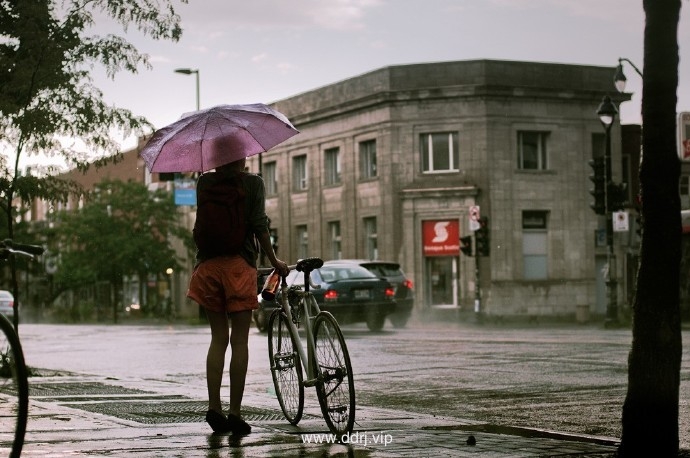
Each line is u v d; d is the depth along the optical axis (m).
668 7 5.88
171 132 7.64
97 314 61.44
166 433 7.16
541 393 11.23
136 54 14.02
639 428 5.96
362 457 6.11
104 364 16.98
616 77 30.66
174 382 12.27
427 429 7.62
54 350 21.23
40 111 13.52
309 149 48.44
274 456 6.11
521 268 42.09
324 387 7.18
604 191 31.86
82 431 7.21
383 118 43.38
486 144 41.88
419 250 42.50
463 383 12.46
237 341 7.35
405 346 19.38
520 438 7.06
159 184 62.31
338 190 46.38
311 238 48.31
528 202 42.38
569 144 43.16
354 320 26.70
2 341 5.31
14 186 14.10
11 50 14.05
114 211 57.09
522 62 42.75
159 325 45.81
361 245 44.91
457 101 42.22
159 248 56.44
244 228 7.35
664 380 5.91
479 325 37.00
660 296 5.92
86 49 13.91
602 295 44.03
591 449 6.51
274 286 7.53
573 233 43.03
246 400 9.80
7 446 5.23
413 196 42.44
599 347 18.03
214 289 7.31
